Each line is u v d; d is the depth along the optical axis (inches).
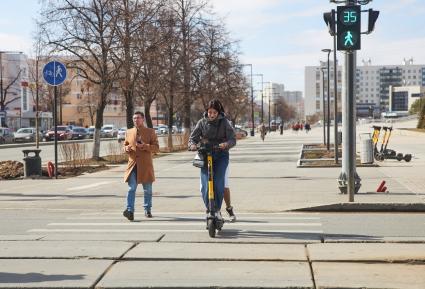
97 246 308.2
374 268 256.2
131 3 1010.1
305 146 1660.9
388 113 6486.2
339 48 434.6
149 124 1453.0
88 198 552.1
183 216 426.0
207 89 1551.4
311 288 225.1
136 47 1007.0
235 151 1491.1
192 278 241.6
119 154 1119.0
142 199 540.7
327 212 439.2
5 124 3004.4
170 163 1085.8
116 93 1211.9
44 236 341.1
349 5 437.4
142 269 258.7
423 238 320.5
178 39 1250.6
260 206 466.6
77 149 923.4
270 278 240.1
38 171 786.8
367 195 506.9
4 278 245.6
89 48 1006.4
